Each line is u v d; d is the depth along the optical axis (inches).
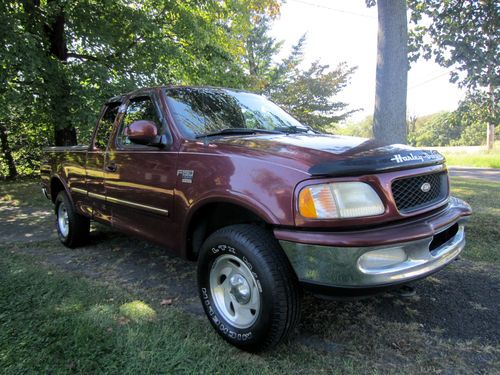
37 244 184.7
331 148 87.8
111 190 135.3
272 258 81.0
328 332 97.6
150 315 107.3
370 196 77.4
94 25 347.9
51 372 80.4
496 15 204.1
